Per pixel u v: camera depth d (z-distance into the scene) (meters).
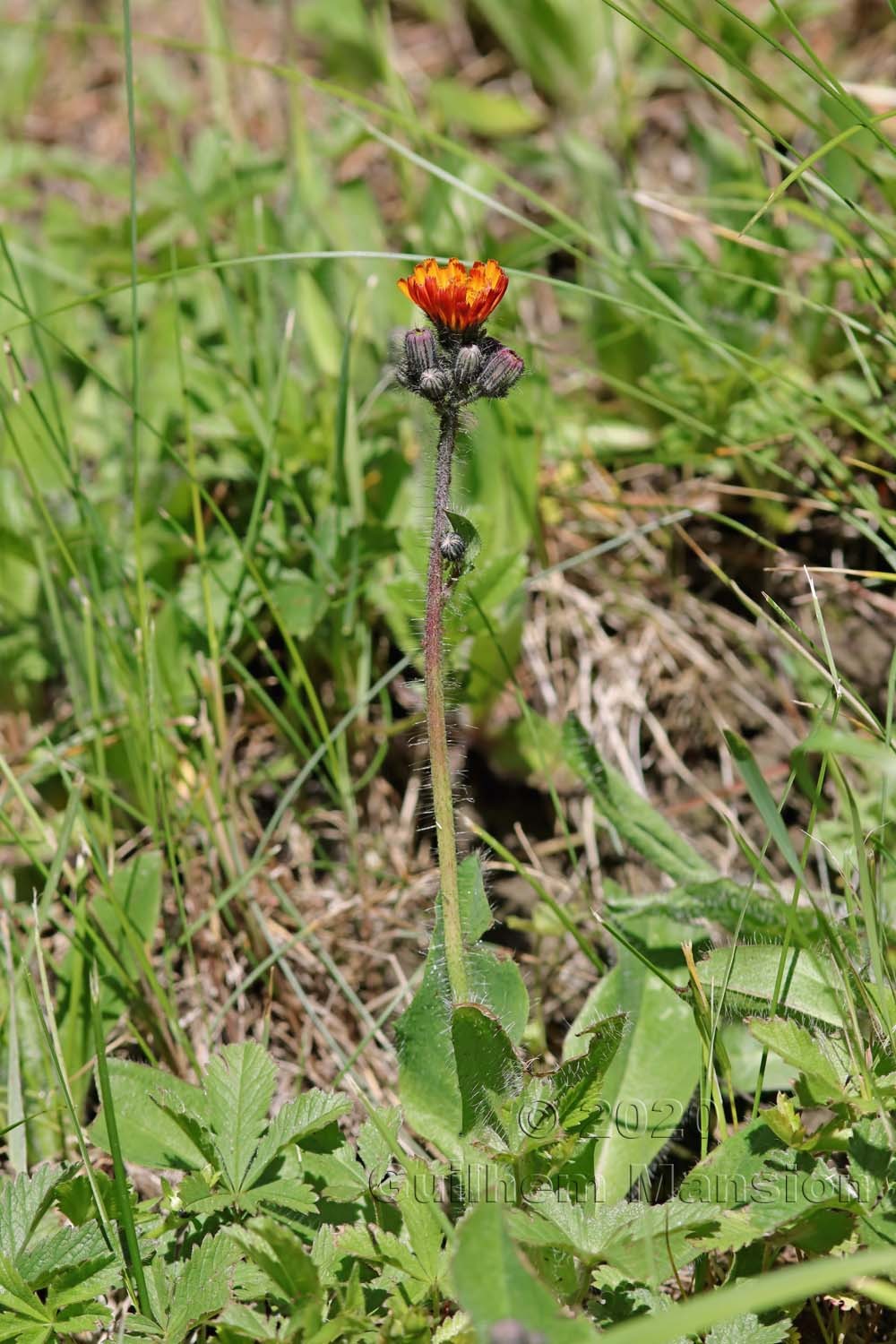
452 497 3.55
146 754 3.32
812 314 3.93
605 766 3.09
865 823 3.28
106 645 3.58
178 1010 3.29
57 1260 2.19
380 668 3.89
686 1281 2.40
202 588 3.43
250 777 3.75
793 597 3.93
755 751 3.82
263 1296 2.14
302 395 4.18
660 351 4.11
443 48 5.81
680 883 2.97
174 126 5.47
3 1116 2.88
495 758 3.76
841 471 3.40
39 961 2.80
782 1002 2.51
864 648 3.78
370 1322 2.03
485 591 3.45
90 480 4.16
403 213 5.02
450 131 5.16
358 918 3.46
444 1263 2.12
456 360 2.11
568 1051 2.68
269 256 3.33
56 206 4.68
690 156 4.98
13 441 3.37
